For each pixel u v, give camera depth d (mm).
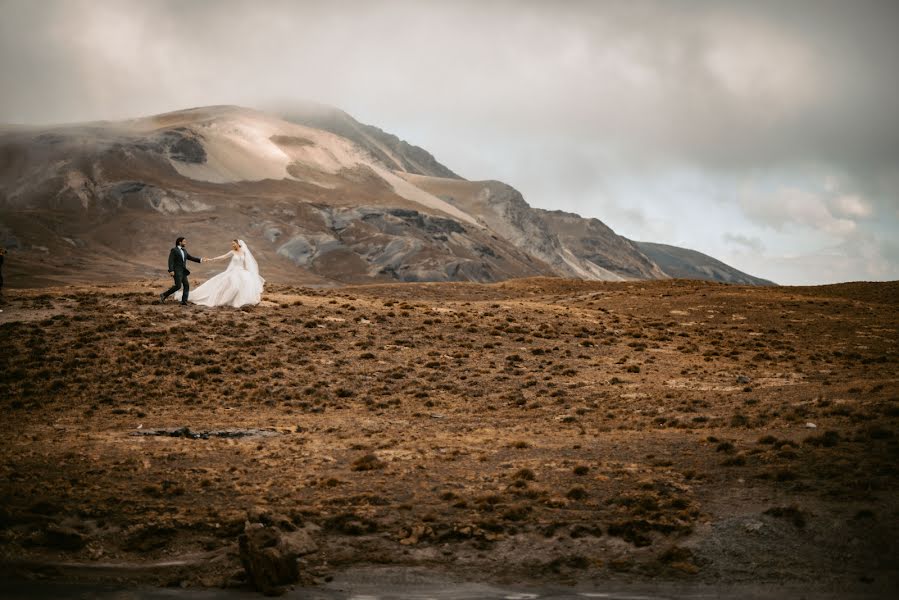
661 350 35125
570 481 15555
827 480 14531
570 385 27953
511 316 40906
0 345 30094
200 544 13008
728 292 56062
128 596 10820
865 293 56094
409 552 12562
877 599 10398
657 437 19250
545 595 10766
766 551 12094
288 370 29344
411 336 35188
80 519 13898
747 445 17469
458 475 16250
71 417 23484
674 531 12906
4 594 10820
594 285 66250
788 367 31062
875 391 22391
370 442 19766
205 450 18797
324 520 13719
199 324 34156
